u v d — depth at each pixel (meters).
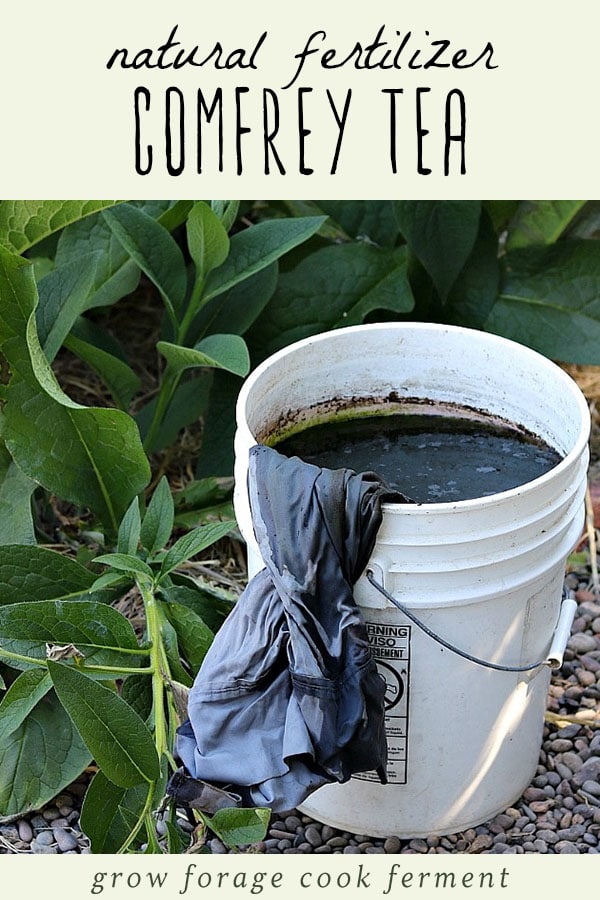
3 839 1.74
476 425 1.84
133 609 2.07
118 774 1.54
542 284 2.48
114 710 1.54
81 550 2.08
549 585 1.62
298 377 1.78
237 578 2.20
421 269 2.47
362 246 2.45
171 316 2.20
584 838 1.75
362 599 1.51
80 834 1.76
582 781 1.84
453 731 1.63
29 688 1.67
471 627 1.55
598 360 2.39
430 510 1.46
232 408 2.30
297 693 1.49
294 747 1.47
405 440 1.82
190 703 1.56
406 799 1.68
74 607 1.70
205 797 1.53
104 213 2.14
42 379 1.80
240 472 1.63
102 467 1.98
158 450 2.38
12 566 1.84
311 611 1.47
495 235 2.48
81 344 2.17
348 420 1.85
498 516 1.49
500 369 1.79
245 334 2.38
